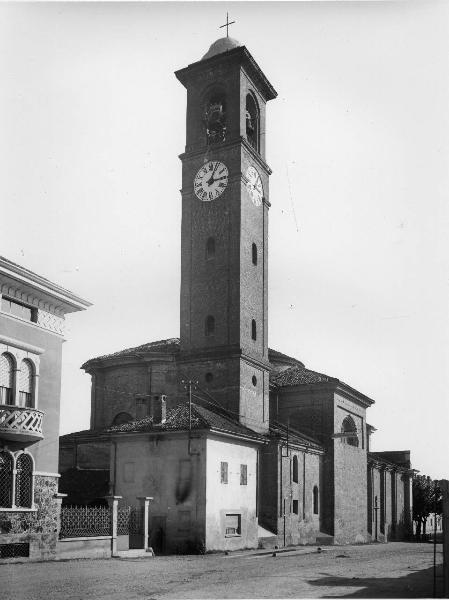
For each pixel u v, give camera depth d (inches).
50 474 1266.0
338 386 2416.3
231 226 2090.3
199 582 951.6
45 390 1289.4
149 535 1637.6
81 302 1369.3
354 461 2583.7
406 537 3238.2
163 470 1667.1
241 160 2119.8
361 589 880.9
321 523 2309.3
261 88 2337.6
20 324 1237.7
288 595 819.4
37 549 1190.3
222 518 1680.6
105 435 1770.4
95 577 978.7
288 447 2085.4
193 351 2062.0
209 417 1752.0
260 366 2116.1
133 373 2197.3
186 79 2276.1
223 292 2060.8
